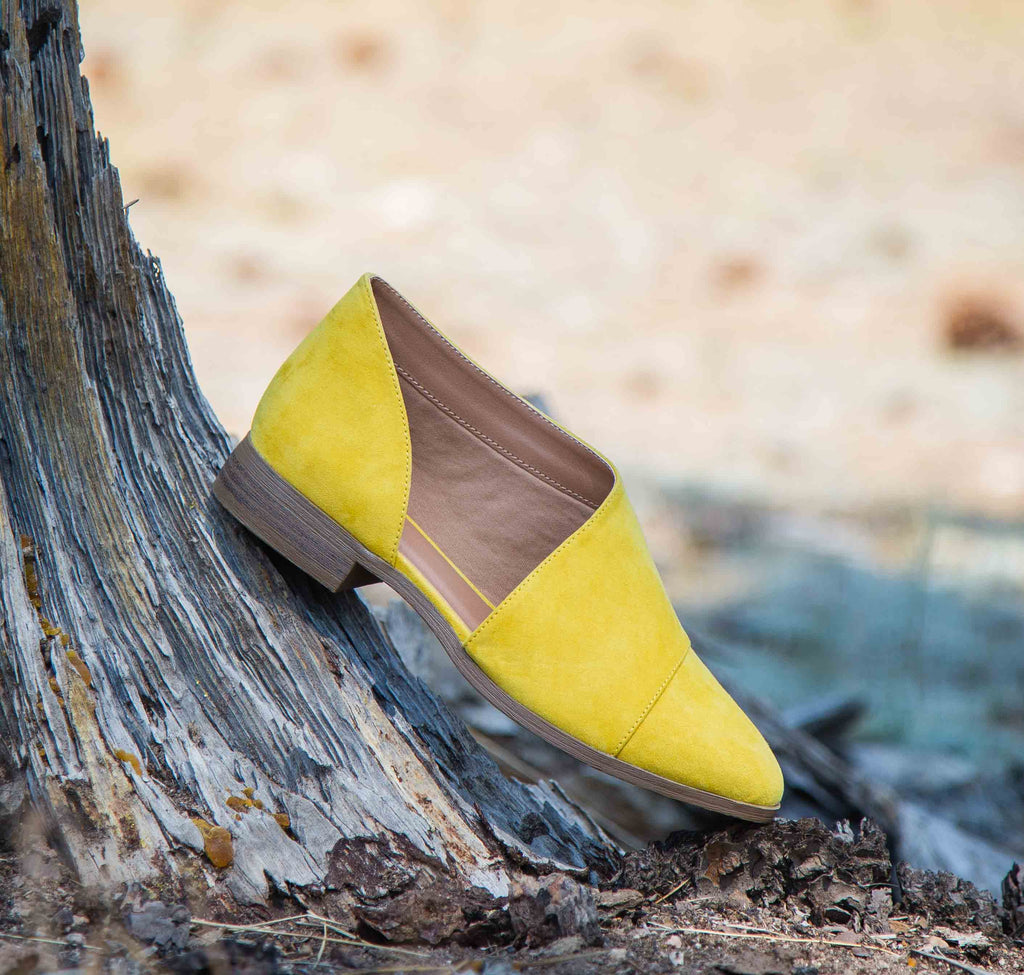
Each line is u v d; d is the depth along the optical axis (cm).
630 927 236
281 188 1062
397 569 243
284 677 240
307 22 1392
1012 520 539
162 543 240
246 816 236
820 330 841
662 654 241
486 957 233
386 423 243
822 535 520
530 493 247
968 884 240
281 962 231
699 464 619
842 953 235
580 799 268
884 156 1151
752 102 1271
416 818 239
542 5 1453
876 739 339
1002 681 374
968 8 1451
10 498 238
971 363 789
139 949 230
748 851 239
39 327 238
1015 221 1009
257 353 705
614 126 1223
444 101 1256
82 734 235
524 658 240
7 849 234
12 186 237
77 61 240
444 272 924
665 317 869
